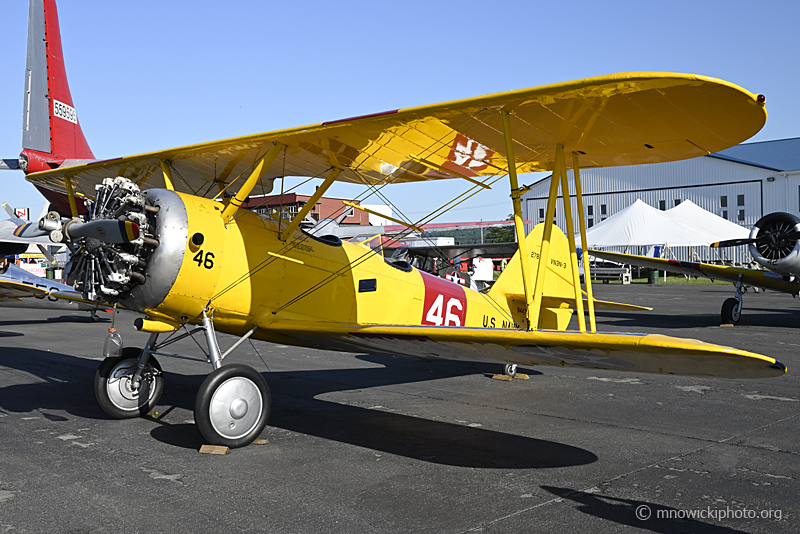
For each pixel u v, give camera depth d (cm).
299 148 524
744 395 656
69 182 637
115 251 453
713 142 472
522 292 813
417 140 499
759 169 4325
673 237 3194
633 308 838
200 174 618
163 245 461
